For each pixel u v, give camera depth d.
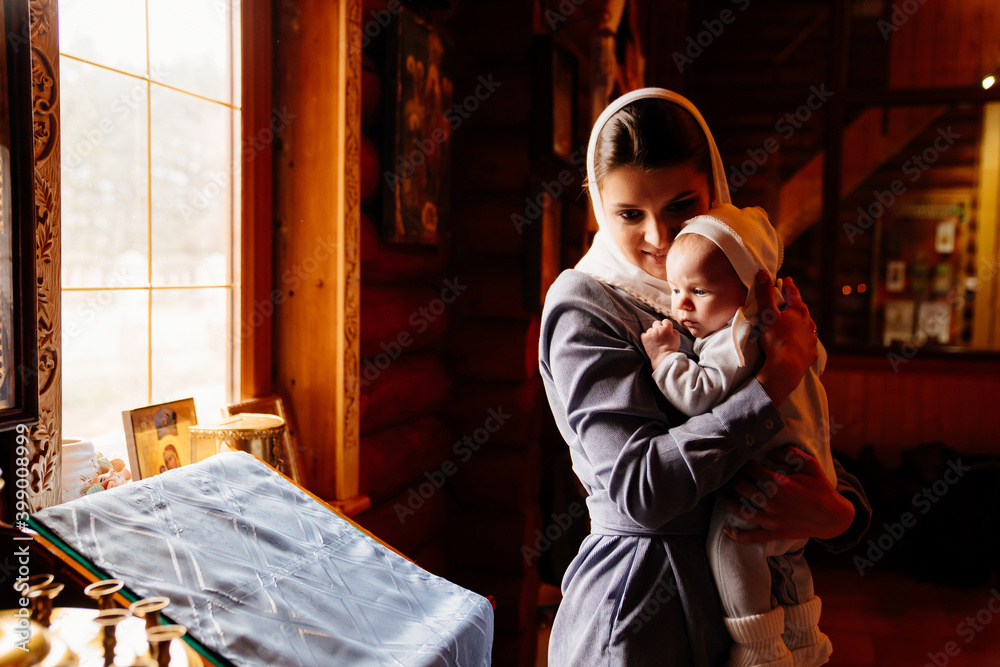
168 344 1.78
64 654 0.86
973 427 5.17
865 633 3.55
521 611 2.96
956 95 5.25
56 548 1.00
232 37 1.95
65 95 1.47
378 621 1.13
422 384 2.75
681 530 1.11
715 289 1.08
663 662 1.07
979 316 5.47
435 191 2.72
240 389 2.03
